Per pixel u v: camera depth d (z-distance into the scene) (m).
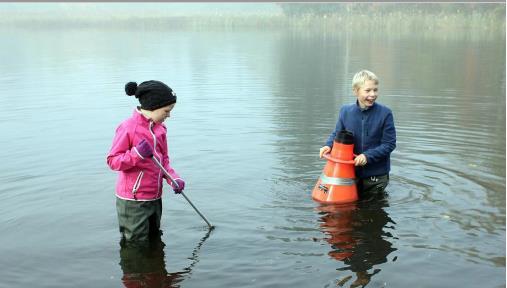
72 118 7.77
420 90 9.70
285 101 8.82
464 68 12.49
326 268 3.31
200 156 5.70
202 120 7.44
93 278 3.26
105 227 4.00
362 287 3.08
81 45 22.16
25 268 3.39
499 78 10.95
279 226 3.96
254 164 5.41
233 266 3.37
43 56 17.48
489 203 4.32
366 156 4.48
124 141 3.74
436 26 25.16
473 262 3.36
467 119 7.24
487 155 5.60
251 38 24.53
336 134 4.81
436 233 3.79
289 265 3.36
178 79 11.76
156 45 21.67
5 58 16.98
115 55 17.53
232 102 8.81
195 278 3.23
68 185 4.87
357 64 13.78
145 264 3.43
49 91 10.25
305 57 15.83
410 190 4.65
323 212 4.21
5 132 6.91
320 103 8.61
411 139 6.23
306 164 5.40
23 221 4.10
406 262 3.37
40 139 6.53
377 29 26.73
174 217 4.15
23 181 4.97
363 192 4.69
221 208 4.31
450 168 5.18
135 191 3.71
